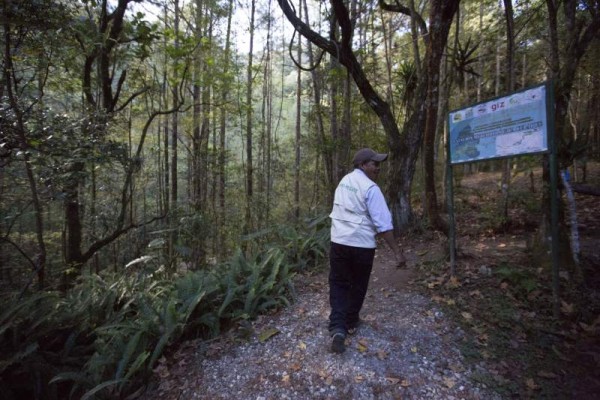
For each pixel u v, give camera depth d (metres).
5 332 3.55
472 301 3.53
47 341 3.82
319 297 4.17
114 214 7.85
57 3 4.09
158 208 11.70
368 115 10.24
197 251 7.57
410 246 5.86
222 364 3.07
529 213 6.75
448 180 4.05
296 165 13.01
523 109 3.13
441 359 2.80
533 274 3.75
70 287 6.89
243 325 3.56
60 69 5.99
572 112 10.60
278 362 2.98
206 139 11.24
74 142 5.10
